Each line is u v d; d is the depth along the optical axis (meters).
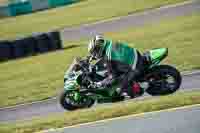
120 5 80.50
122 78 31.94
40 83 50.66
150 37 57.59
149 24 64.38
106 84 32.72
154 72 31.45
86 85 33.25
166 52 31.89
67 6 93.00
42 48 65.12
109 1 86.44
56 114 38.75
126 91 32.81
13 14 97.06
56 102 42.41
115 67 31.31
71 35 70.69
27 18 92.12
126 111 34.59
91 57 32.22
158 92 32.22
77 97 33.97
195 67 42.22
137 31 62.34
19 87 51.47
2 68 62.44
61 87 47.03
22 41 65.50
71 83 33.34
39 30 79.19
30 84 51.44
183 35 54.88
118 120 33.41
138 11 72.88
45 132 35.16
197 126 28.80
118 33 64.19
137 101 36.03
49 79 51.19
